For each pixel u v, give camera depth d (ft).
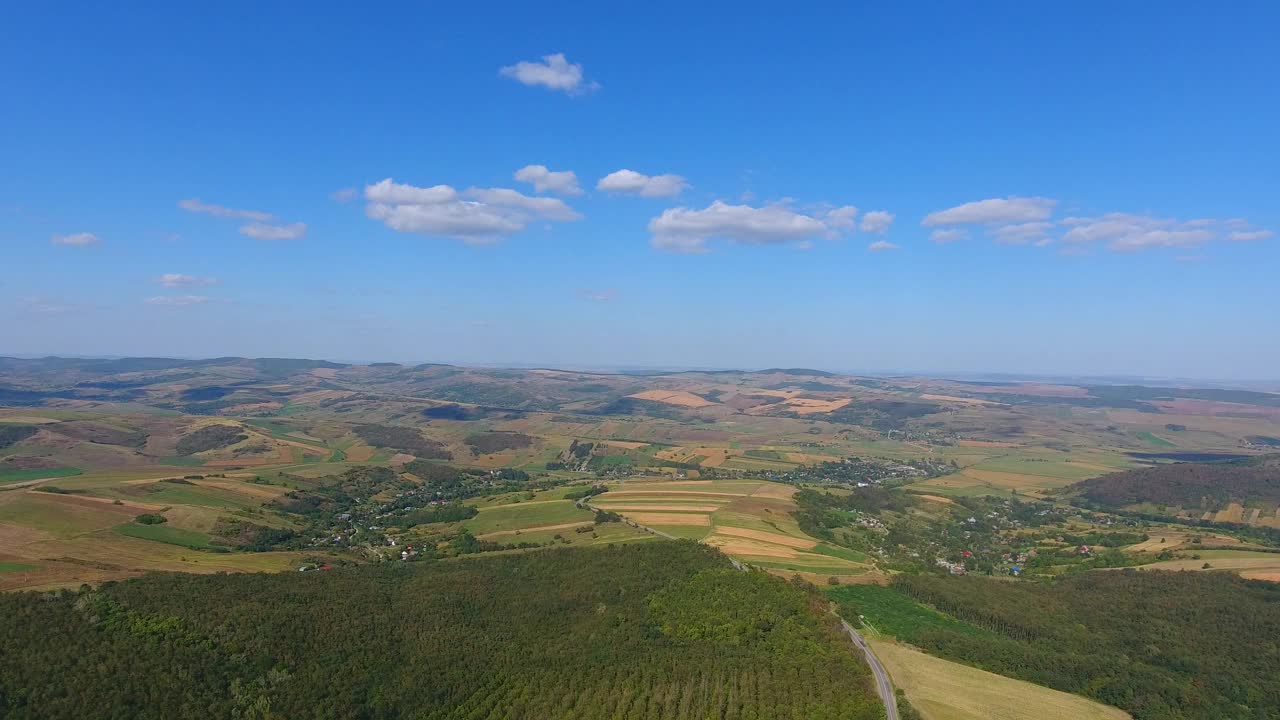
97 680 312.50
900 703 349.82
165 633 358.43
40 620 350.23
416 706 345.31
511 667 383.86
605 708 344.28
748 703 347.36
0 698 289.53
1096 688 383.04
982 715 342.85
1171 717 352.69
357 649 384.47
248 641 366.84
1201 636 432.25
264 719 316.60
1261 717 355.56
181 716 304.91
